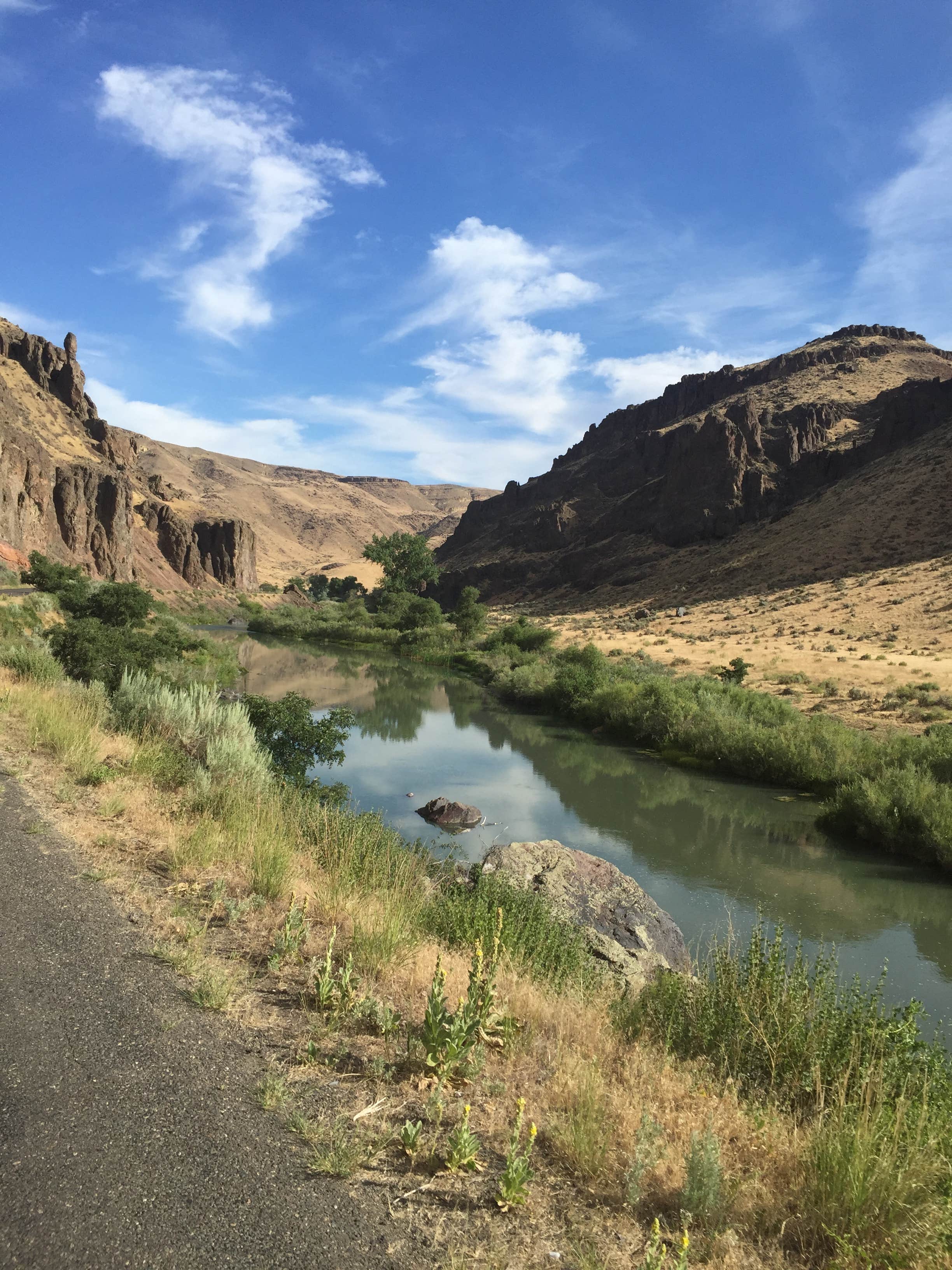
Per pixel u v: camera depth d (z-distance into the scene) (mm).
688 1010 5441
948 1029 9492
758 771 25078
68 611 40094
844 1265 2721
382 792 21141
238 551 141500
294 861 6930
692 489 129000
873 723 30531
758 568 90125
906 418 113125
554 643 66938
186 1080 3438
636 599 100625
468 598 84812
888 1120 3469
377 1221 2727
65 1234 2498
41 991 4059
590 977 6859
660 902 14133
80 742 9680
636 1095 3842
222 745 9914
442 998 3820
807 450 131000
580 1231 2764
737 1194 3008
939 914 14047
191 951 4734
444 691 47094
